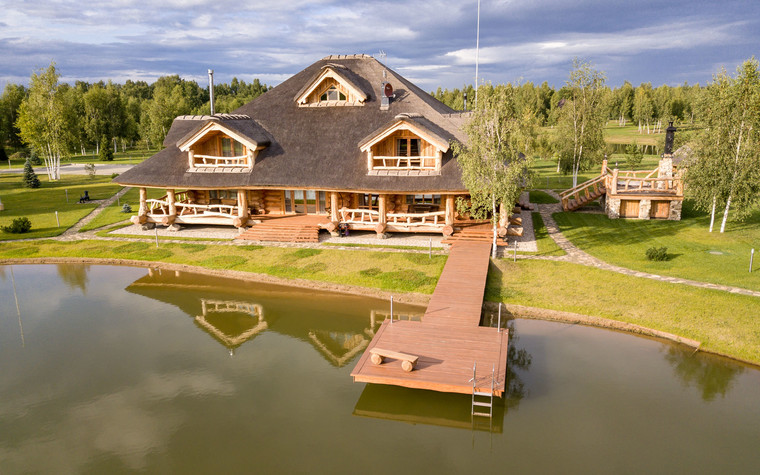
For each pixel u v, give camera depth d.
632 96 177.38
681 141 36.69
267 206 40.38
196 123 42.09
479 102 27.98
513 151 28.22
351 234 36.78
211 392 18.75
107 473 14.52
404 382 17.12
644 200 39.56
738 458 14.58
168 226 39.47
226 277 30.77
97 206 50.25
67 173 78.06
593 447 15.19
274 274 30.11
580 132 51.31
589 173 66.69
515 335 22.20
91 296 28.86
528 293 25.77
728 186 32.88
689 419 16.42
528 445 15.41
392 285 27.67
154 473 14.47
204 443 15.78
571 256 30.44
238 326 24.67
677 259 29.16
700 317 22.20
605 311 23.55
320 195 39.12
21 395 18.81
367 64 43.00
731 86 31.84
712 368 19.31
